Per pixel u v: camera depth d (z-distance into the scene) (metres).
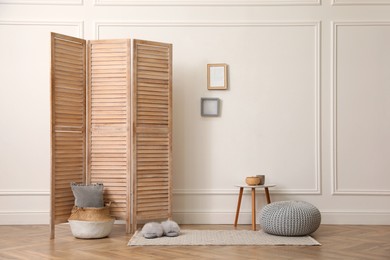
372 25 5.96
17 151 5.92
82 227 4.88
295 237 4.89
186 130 5.98
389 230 5.43
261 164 5.97
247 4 5.98
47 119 5.94
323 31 5.98
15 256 4.10
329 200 5.94
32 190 5.90
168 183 5.55
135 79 5.36
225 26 5.99
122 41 5.36
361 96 5.96
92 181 5.41
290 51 5.99
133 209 5.33
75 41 5.31
